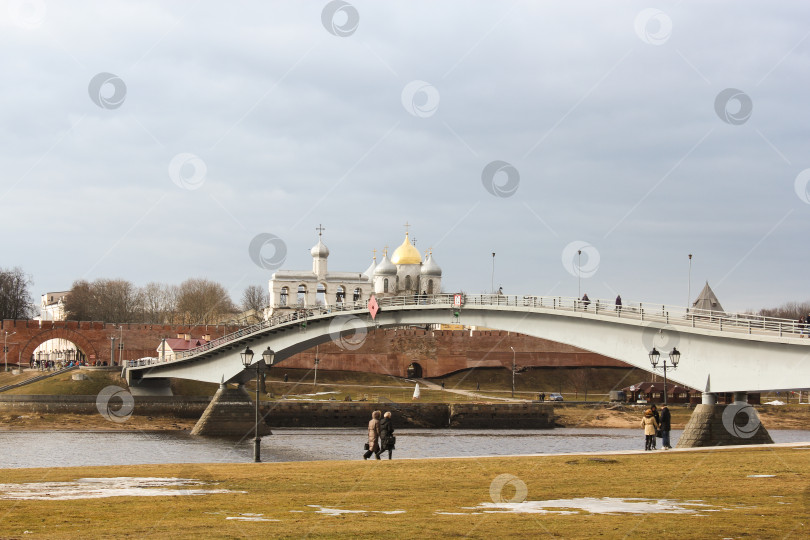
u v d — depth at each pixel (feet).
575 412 484.33
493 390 590.55
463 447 322.55
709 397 211.00
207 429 376.27
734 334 203.21
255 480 116.47
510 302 285.43
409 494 103.81
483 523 84.48
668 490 105.60
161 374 436.35
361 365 610.65
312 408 443.73
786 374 194.18
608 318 240.53
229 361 389.39
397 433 404.98
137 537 77.66
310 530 81.00
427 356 617.62
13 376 491.72
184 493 104.32
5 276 648.38
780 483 110.73
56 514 89.10
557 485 110.63
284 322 369.30
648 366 229.86
